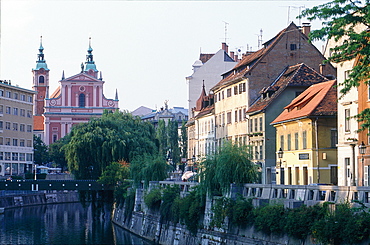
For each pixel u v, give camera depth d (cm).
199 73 14225
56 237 7888
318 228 3984
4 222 9775
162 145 15750
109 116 11925
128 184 9169
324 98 7050
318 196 4322
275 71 9094
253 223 4900
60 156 19200
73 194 15650
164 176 8112
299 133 7262
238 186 5456
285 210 4497
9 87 15588
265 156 8306
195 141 12650
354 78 4059
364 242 3756
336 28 4072
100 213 10869
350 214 3866
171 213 6700
